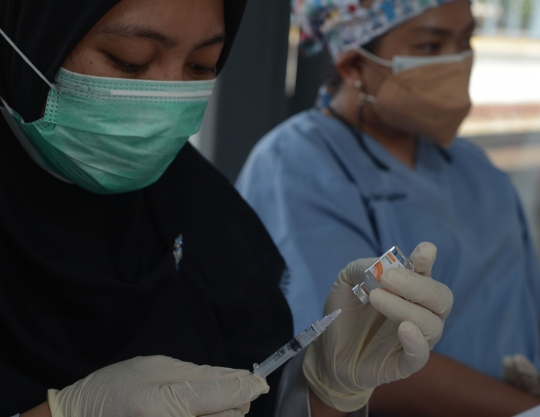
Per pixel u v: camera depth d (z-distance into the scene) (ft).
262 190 5.41
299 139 5.58
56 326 3.02
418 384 4.07
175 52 2.84
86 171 2.99
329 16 5.63
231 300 3.50
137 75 2.90
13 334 2.84
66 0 2.61
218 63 3.48
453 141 6.23
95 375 2.61
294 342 2.76
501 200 6.01
